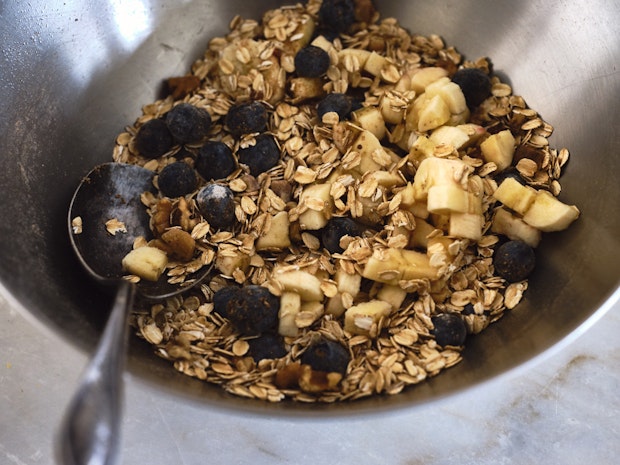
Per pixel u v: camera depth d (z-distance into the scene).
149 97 0.22
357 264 0.18
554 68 0.21
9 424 0.18
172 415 0.19
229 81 0.22
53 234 0.18
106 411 0.12
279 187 0.20
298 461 0.18
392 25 0.23
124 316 0.14
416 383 0.17
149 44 0.22
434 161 0.19
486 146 0.20
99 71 0.21
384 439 0.18
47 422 0.19
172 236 0.19
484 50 0.22
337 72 0.22
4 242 0.16
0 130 0.18
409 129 0.21
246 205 0.20
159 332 0.18
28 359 0.19
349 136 0.20
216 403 0.15
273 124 0.21
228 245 0.19
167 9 0.22
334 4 0.22
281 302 0.18
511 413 0.19
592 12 0.19
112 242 0.19
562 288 0.18
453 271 0.19
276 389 0.17
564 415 0.19
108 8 0.21
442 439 0.18
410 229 0.19
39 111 0.19
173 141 0.21
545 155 0.20
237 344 0.18
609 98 0.19
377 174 0.19
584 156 0.19
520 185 0.19
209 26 0.23
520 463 0.18
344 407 0.16
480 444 0.18
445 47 0.23
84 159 0.20
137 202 0.20
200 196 0.19
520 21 0.21
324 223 0.19
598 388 0.19
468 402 0.19
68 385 0.19
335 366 0.17
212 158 0.20
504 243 0.19
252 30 0.23
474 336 0.18
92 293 0.17
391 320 0.18
